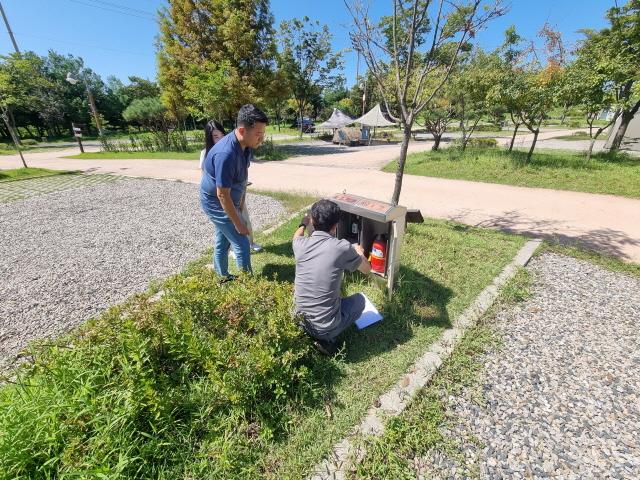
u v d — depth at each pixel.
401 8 4.01
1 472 1.44
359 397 2.13
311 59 28.53
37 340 2.62
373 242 3.31
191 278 2.74
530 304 3.23
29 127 43.50
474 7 3.48
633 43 9.47
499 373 2.38
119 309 2.30
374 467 1.70
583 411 2.07
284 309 2.37
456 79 11.73
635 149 14.77
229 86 14.98
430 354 2.50
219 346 2.04
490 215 6.23
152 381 1.77
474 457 1.80
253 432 1.91
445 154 13.15
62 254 4.65
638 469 1.72
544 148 16.38
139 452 1.65
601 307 3.17
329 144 25.77
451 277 3.60
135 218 6.25
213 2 16.00
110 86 63.12
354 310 2.54
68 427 1.61
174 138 19.77
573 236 5.08
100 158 17.47
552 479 1.68
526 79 9.32
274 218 6.00
